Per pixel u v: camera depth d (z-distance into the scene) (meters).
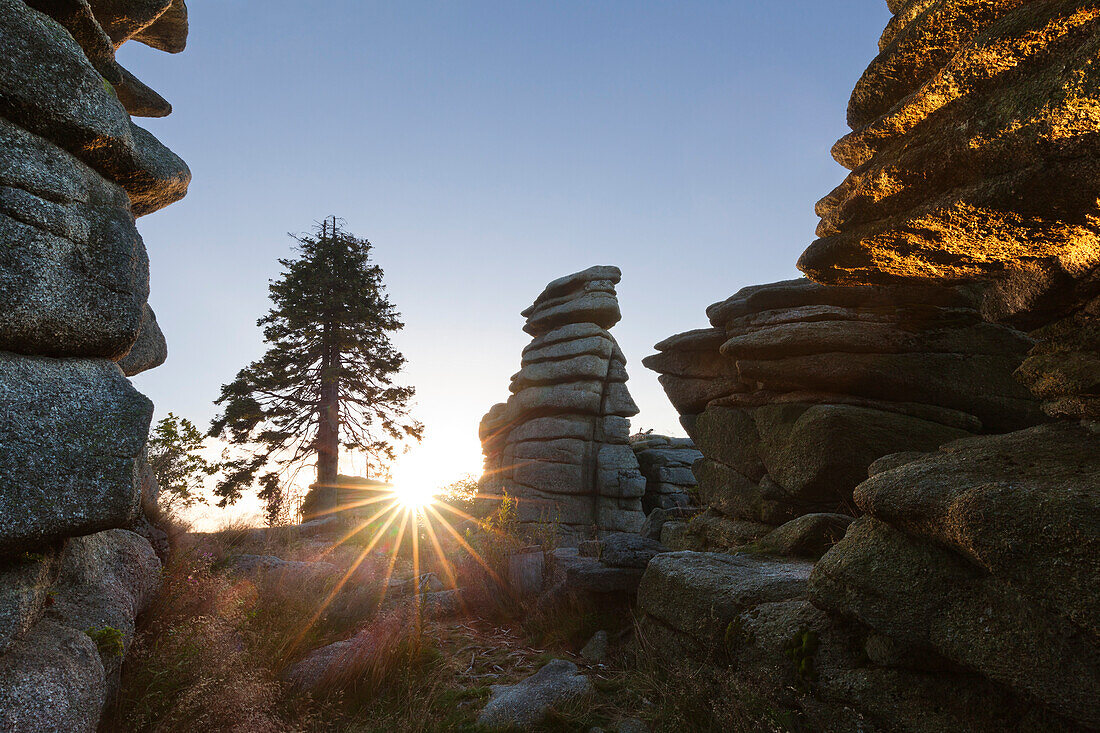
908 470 3.57
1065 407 3.67
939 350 7.50
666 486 19.11
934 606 3.06
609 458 18.70
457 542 12.21
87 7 3.04
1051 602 2.43
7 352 2.31
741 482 8.95
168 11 5.49
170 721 3.08
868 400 7.66
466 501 20.98
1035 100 2.62
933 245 3.58
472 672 5.34
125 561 3.92
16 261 2.29
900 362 7.45
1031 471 3.04
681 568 5.36
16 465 2.12
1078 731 2.45
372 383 24.38
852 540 3.82
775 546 6.46
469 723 4.20
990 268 3.79
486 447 22.47
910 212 3.44
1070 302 3.73
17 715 1.97
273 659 4.50
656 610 5.38
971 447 3.89
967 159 3.04
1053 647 2.46
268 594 5.70
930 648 3.09
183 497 6.72
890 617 3.23
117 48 4.68
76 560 3.19
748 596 4.58
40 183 2.46
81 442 2.39
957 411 7.21
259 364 22.92
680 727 3.94
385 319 24.84
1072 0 2.55
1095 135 2.55
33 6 2.89
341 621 5.84
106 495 2.43
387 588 7.35
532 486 19.08
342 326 23.77
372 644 4.98
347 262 25.12
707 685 4.30
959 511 2.83
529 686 4.69
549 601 6.74
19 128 2.45
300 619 5.38
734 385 9.76
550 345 21.08
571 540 17.78
